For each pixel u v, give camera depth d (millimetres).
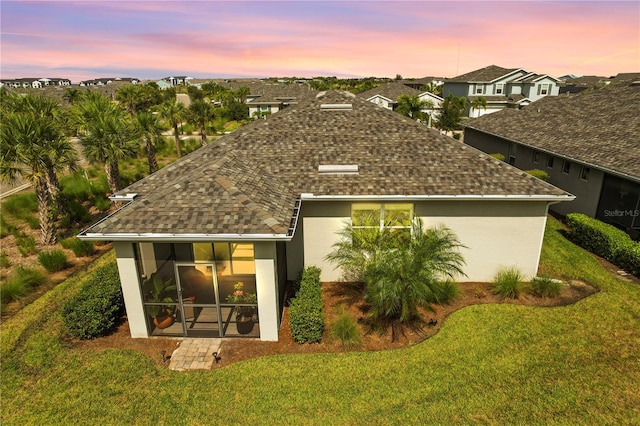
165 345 9328
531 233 11773
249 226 8352
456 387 7816
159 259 11477
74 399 7680
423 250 9508
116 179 19797
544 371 8195
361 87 84938
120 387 7965
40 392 7879
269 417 7215
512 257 12062
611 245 13305
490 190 11008
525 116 26109
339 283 12469
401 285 8898
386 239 10586
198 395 7742
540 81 55812
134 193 10898
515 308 10641
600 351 8805
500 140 26141
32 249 14742
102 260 14297
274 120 14695
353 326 9500
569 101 24828
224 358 8828
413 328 9820
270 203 9602
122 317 10477
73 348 9219
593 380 7918
